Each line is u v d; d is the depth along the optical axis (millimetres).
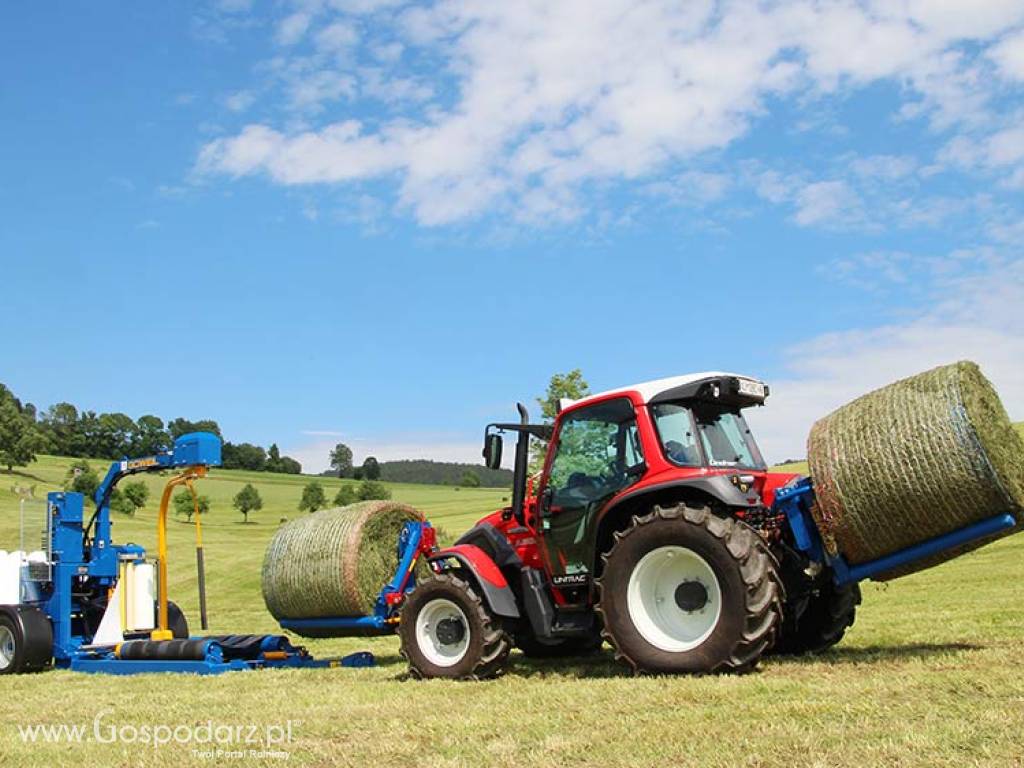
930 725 4586
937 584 15141
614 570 7043
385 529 9406
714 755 4340
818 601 7781
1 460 74625
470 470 107750
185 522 61312
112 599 10633
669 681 6418
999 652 6848
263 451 99312
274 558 9375
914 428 6348
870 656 7168
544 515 7875
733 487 7039
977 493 6199
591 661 8516
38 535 10852
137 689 8062
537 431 8461
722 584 6641
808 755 4219
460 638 7836
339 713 6164
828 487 6547
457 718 5672
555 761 4457
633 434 7582
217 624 16312
